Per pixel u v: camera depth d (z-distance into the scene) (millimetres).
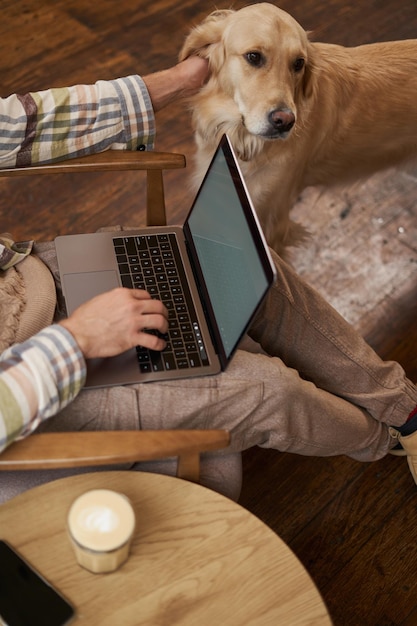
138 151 1606
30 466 1120
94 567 1093
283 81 1829
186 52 1898
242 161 2037
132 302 1287
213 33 1870
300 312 1546
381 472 1878
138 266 1521
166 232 1587
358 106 2111
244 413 1354
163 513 1180
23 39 2736
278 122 1812
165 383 1336
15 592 1079
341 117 2105
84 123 1574
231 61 1850
